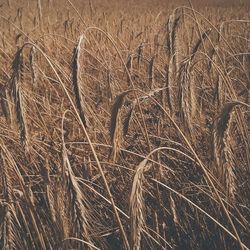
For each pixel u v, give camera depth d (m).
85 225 2.26
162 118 4.39
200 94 4.63
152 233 3.77
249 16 16.38
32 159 4.14
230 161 2.21
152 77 4.38
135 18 12.91
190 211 4.07
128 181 4.07
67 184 2.28
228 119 2.22
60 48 7.16
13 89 2.64
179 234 3.82
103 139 4.55
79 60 2.55
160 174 3.79
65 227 2.69
